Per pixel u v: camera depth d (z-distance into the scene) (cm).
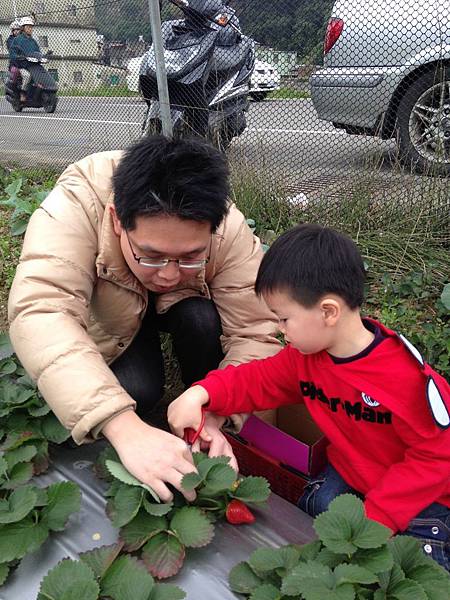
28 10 644
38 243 157
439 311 265
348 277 136
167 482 133
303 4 347
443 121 321
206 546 130
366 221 323
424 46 318
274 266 139
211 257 174
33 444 159
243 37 389
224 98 372
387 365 139
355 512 117
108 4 461
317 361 149
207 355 197
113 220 153
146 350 200
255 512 140
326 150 345
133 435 135
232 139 367
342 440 153
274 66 360
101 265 161
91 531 132
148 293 188
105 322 180
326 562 116
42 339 143
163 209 130
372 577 106
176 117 373
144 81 421
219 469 133
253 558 118
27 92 659
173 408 154
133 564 119
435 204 313
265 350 176
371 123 336
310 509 163
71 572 113
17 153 561
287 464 173
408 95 324
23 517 125
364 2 328
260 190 345
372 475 150
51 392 140
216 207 136
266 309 181
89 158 174
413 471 138
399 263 298
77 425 137
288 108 358
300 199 338
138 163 133
